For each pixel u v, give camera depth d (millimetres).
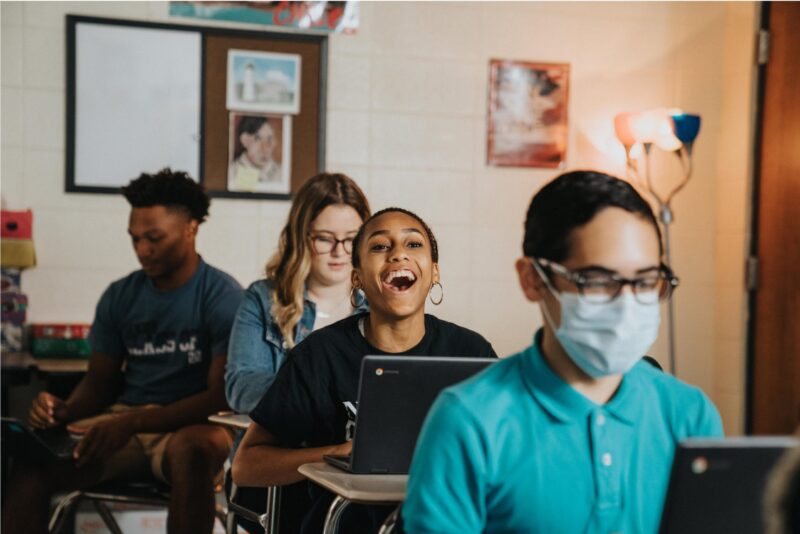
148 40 4699
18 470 3246
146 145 4707
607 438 1320
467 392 1335
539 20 5090
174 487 3217
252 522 2939
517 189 5094
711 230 5289
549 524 1303
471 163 5047
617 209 1296
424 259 2307
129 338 3691
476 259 5066
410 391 1948
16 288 4508
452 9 5008
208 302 3652
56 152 4629
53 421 3572
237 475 2293
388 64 4949
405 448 1960
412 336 2338
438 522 1278
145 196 3588
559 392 1319
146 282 3711
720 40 5273
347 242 3027
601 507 1306
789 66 4977
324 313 3061
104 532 4086
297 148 4855
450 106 5016
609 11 5156
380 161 4949
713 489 1154
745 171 5137
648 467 1352
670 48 5219
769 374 5023
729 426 5195
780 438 1167
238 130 4797
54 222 4633
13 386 4379
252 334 3014
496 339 5098
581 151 5148
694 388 1416
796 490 840
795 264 4902
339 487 1822
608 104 5160
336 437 2305
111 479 3477
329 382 2314
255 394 2854
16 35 4578
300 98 4855
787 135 4977
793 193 4938
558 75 5105
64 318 4641
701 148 5277
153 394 3648
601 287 1289
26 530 3197
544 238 1328
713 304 5293
